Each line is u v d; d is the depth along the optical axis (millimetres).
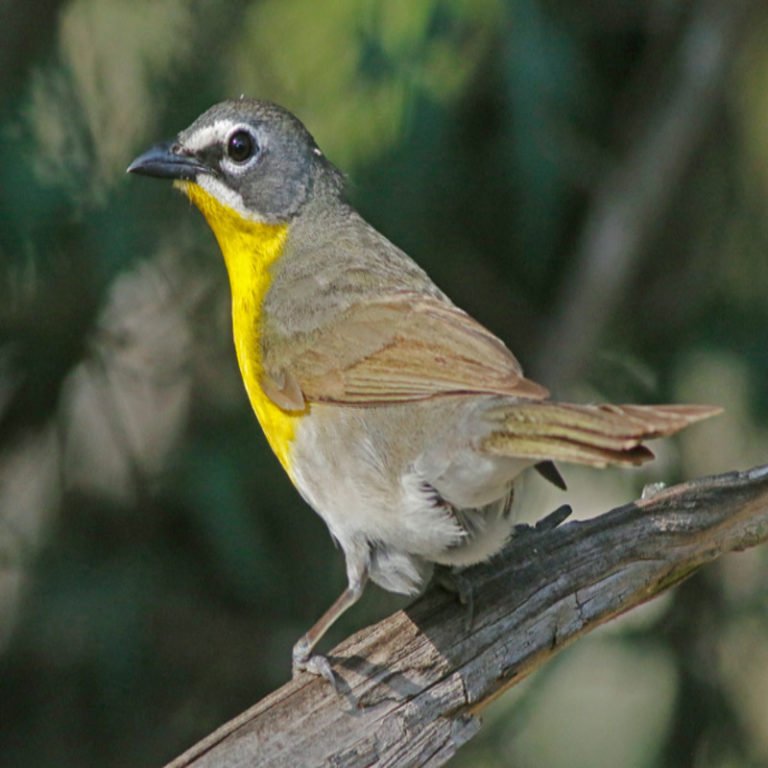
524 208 13141
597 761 14250
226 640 13586
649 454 8695
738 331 14102
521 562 10258
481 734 13922
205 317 13688
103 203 12797
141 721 13523
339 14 12938
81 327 13289
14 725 13594
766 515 10594
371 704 9641
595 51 14062
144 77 13477
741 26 13773
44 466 13961
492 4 12680
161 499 13570
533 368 13852
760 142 14523
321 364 10516
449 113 12891
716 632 13945
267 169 11484
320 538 13703
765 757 13891
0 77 13008
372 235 11633
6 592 13727
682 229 14523
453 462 9773
